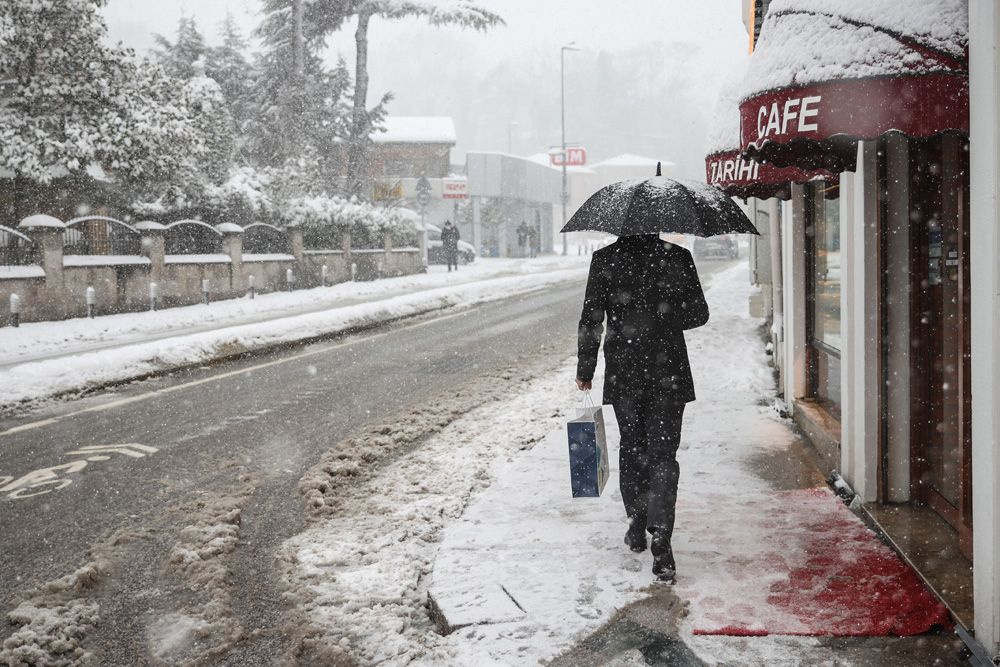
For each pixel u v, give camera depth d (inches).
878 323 195.8
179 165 887.7
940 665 129.4
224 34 1836.9
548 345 546.3
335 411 343.9
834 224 261.1
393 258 1348.4
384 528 199.5
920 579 157.3
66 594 166.1
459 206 2133.4
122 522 209.5
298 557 181.5
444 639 140.5
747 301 762.2
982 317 126.3
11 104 807.7
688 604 150.5
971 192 128.6
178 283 862.5
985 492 128.0
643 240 175.9
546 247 2645.2
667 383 169.6
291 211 1096.8
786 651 134.3
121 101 828.6
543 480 229.9
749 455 250.5
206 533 197.3
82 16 800.9
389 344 567.8
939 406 186.9
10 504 226.2
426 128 2130.9
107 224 802.2
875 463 199.0
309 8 1558.8
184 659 139.5
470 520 198.8
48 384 389.7
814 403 291.0
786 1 161.9
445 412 337.1
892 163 193.2
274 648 142.6
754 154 185.6
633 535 175.2
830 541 178.7
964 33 135.9
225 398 377.1
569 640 137.8
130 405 363.6
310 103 1509.6
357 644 140.9
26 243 709.3
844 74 143.1
